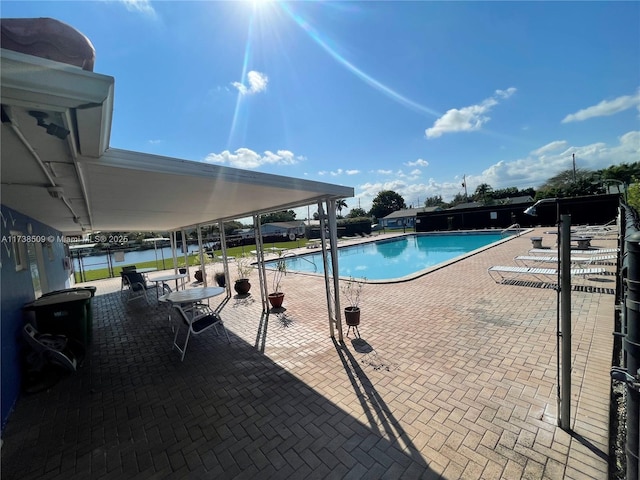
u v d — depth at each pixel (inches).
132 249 948.0
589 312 203.6
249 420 118.2
